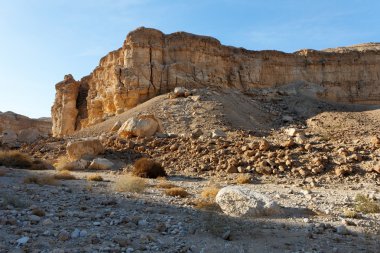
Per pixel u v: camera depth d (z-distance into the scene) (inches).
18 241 253.8
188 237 291.9
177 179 754.2
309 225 339.9
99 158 949.2
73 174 780.0
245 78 2395.4
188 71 2138.3
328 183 698.8
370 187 649.6
